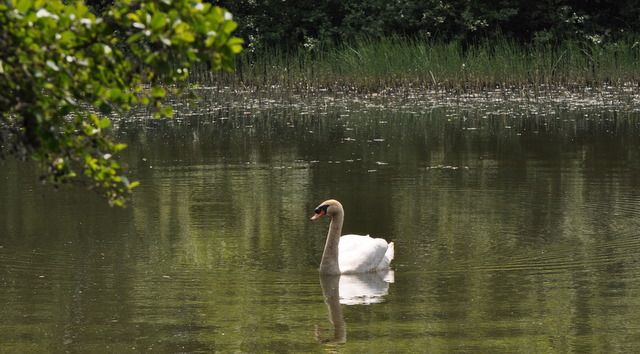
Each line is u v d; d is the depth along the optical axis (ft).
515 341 29.89
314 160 70.18
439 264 40.22
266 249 42.91
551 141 79.71
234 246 43.47
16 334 30.86
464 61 135.13
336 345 29.68
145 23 17.28
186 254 42.06
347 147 77.51
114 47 18.90
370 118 99.81
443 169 65.51
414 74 132.67
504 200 53.98
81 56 18.31
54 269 39.32
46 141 18.44
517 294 35.45
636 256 40.86
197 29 17.40
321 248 43.24
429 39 151.94
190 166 67.62
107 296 35.35
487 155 72.23
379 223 48.19
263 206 52.75
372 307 33.99
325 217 49.73
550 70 135.23
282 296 35.60
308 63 142.00
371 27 149.89
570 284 36.70
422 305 34.19
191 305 34.30
